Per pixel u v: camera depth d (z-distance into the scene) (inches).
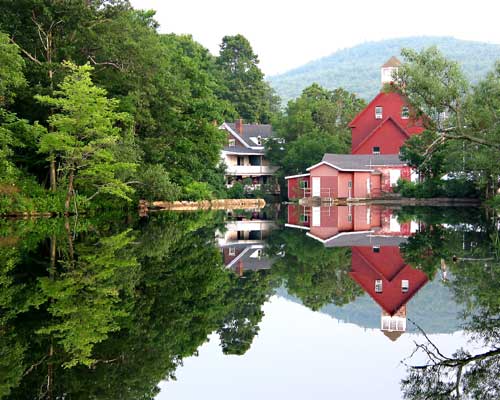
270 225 1443.2
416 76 1214.3
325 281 721.0
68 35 1424.7
